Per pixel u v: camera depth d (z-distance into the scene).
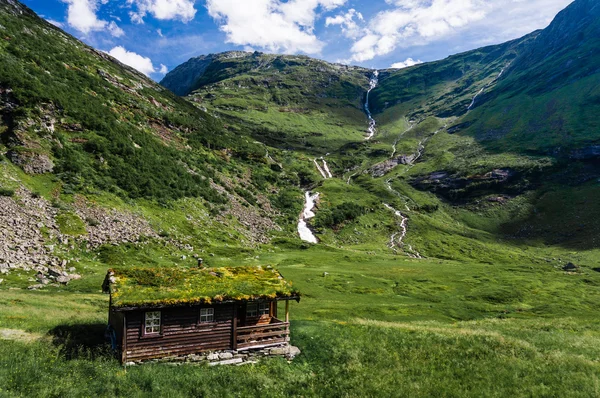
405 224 185.12
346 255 118.56
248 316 30.70
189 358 26.73
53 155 91.62
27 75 108.81
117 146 114.38
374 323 39.19
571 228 181.75
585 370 25.89
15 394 17.33
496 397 22.34
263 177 195.62
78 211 78.00
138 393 20.75
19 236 60.72
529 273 105.94
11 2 177.62
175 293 26.91
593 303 76.88
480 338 32.34
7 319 29.20
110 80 167.88
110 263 66.00
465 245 165.62
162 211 101.12
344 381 25.05
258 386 24.06
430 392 23.39
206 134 192.38
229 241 105.38
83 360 22.94
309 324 36.06
